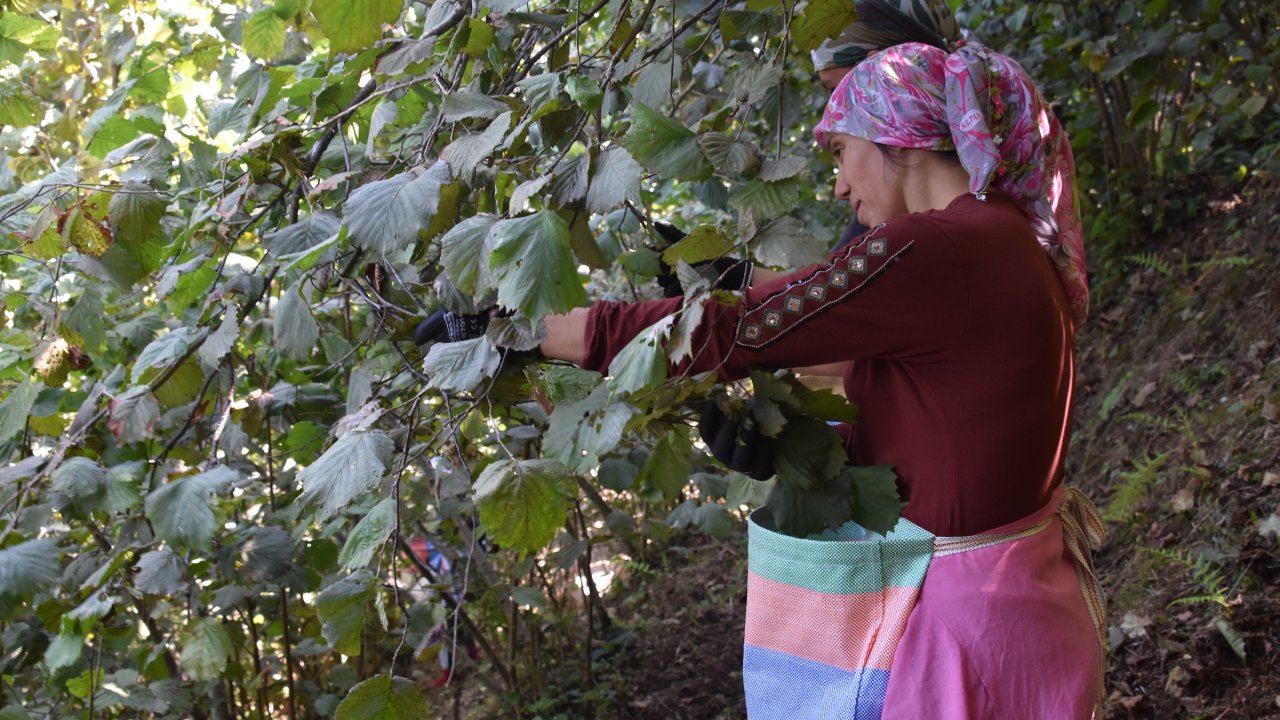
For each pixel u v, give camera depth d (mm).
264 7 2043
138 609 2066
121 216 1602
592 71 1492
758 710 1354
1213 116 4328
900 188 1294
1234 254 3627
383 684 1187
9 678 2166
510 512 1154
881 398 1299
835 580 1283
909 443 1266
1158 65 3381
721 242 1151
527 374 1297
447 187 1275
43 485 1722
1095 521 1481
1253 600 2400
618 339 1208
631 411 1138
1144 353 3752
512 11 1394
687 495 3576
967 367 1199
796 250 1108
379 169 1498
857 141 1305
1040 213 1303
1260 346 3154
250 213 1595
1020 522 1265
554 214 1062
